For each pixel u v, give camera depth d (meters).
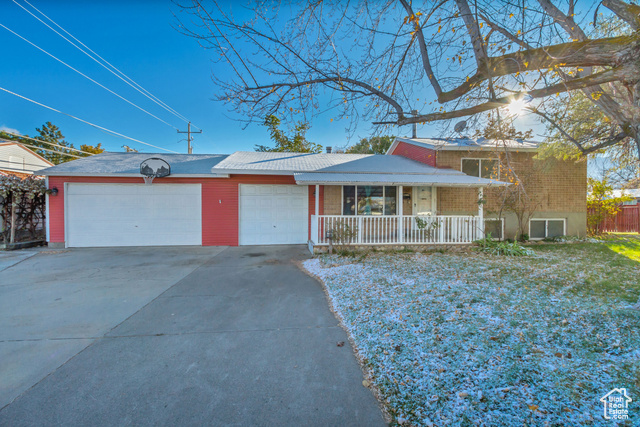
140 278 6.15
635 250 8.84
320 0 4.00
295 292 5.22
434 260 7.57
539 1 4.00
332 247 8.87
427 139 12.33
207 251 9.36
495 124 4.88
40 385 2.54
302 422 2.11
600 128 7.03
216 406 2.29
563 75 3.67
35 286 5.57
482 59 3.45
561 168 11.09
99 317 4.08
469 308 4.16
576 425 1.97
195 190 10.41
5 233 9.48
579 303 4.26
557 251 8.83
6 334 3.54
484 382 2.48
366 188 10.73
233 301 4.75
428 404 2.25
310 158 12.16
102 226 10.09
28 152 20.33
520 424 2.00
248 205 10.62
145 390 2.49
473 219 9.38
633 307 4.00
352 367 2.82
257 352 3.12
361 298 4.72
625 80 3.46
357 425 2.08
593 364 2.70
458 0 3.73
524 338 3.24
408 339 3.29
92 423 2.11
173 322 3.92
